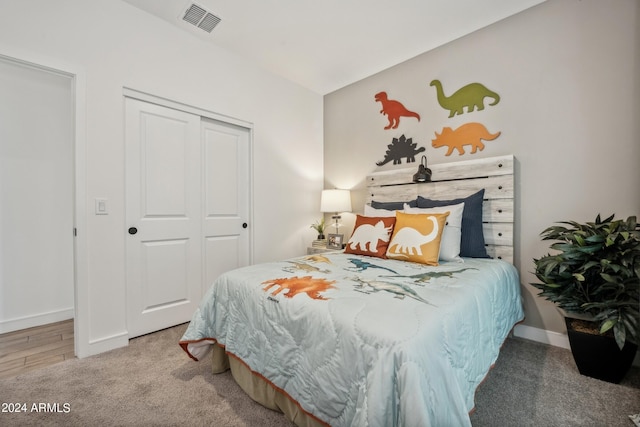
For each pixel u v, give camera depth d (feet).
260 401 4.43
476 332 3.91
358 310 3.41
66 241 8.60
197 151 8.36
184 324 8.01
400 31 7.95
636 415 4.21
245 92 9.39
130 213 7.06
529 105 7.02
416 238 6.40
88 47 6.25
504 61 7.39
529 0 6.82
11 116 7.79
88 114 6.22
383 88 10.07
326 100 11.98
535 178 6.95
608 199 6.05
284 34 8.09
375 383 2.65
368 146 10.55
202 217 8.54
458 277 4.95
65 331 7.60
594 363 5.15
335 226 11.67
